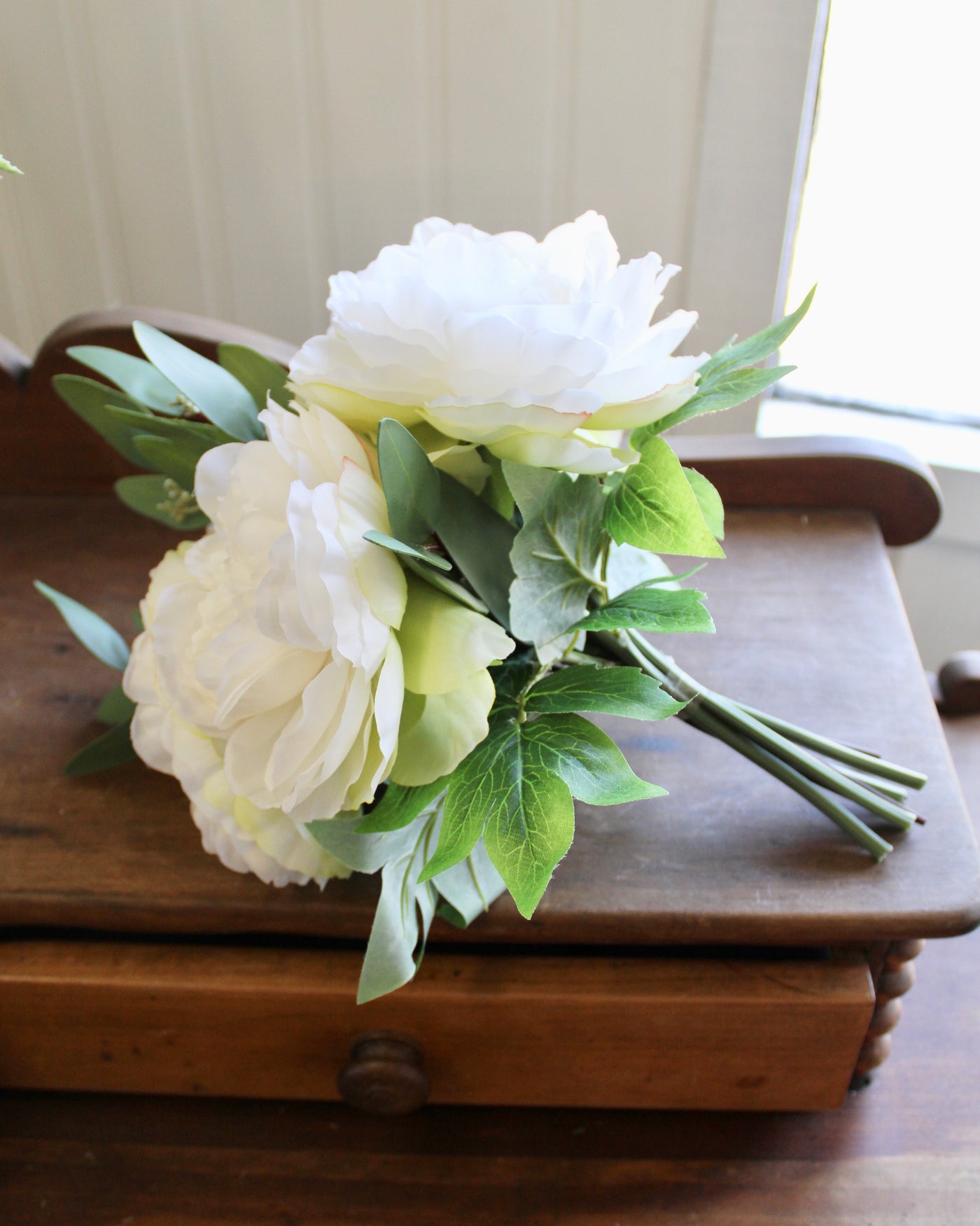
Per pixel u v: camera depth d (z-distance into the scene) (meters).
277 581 0.59
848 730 0.77
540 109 0.93
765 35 0.88
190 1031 0.72
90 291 1.04
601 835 0.72
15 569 0.87
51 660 0.82
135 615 0.78
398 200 0.98
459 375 0.60
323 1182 0.74
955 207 1.03
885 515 0.90
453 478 0.65
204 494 0.66
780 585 0.85
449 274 0.61
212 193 0.99
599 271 0.63
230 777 0.63
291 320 1.04
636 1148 0.74
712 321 0.99
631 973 0.70
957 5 0.95
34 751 0.77
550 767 0.63
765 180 0.93
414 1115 0.76
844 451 0.88
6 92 0.96
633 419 0.63
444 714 0.63
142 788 0.75
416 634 0.62
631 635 0.73
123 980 0.71
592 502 0.66
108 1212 0.73
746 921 0.69
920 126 1.00
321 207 0.99
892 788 0.73
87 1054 0.73
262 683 0.61
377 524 0.61
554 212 0.97
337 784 0.62
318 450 0.62
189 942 0.72
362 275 0.64
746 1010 0.70
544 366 0.60
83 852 0.72
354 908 0.70
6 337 1.06
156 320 0.83
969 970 0.80
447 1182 0.73
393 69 0.93
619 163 0.94
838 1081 0.72
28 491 0.92
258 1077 0.74
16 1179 0.74
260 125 0.96
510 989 0.70
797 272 1.07
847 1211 0.72
